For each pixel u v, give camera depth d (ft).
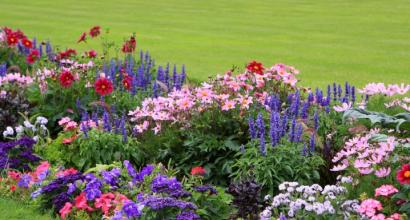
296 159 24.99
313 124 27.48
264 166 24.79
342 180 22.07
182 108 28.37
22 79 35.37
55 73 35.19
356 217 20.26
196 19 91.15
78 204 22.62
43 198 24.03
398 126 24.27
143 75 36.29
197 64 57.47
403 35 77.25
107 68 39.63
